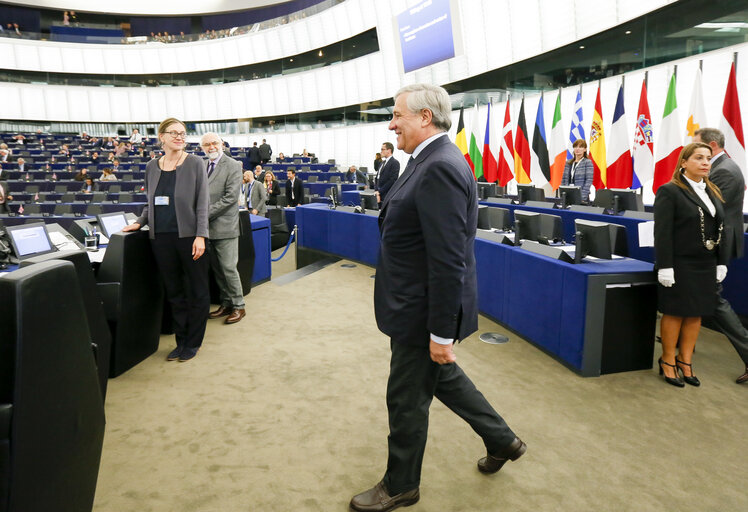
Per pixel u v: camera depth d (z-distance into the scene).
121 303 2.88
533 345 3.47
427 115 1.57
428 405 1.70
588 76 9.19
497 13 11.04
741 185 2.88
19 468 0.95
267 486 1.93
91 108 23.16
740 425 2.40
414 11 8.92
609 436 2.29
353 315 4.25
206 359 3.24
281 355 3.32
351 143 18.17
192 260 3.12
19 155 15.61
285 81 20.44
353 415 2.51
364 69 16.97
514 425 2.39
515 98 11.20
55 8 24.00
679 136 6.06
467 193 1.50
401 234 1.58
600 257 3.06
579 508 1.80
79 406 1.19
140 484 1.93
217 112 22.52
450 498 1.86
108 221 3.74
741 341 2.86
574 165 6.23
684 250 2.68
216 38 22.25
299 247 7.39
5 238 2.88
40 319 1.01
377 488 1.79
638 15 7.89
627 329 2.97
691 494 1.88
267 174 9.70
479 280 4.24
